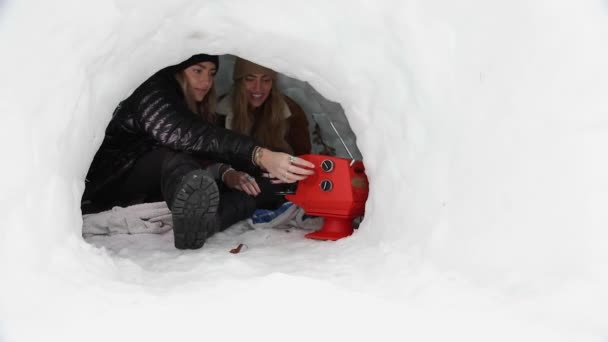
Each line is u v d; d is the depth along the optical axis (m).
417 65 1.61
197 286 1.46
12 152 1.39
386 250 1.68
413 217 1.65
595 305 1.22
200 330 1.23
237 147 2.07
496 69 1.49
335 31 1.71
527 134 1.42
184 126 2.05
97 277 1.44
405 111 1.69
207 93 2.44
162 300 1.34
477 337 1.20
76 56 1.49
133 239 2.09
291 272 1.61
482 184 1.48
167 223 2.20
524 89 1.44
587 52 1.38
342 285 1.47
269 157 2.05
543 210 1.36
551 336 1.19
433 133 1.61
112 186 2.26
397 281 1.47
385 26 1.65
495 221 1.43
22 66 1.42
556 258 1.31
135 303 1.33
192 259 1.81
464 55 1.55
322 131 3.17
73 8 1.47
